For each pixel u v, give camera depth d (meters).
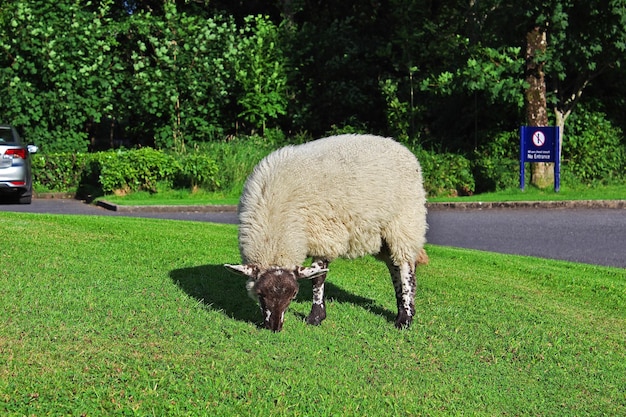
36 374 5.20
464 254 11.31
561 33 19.41
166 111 22.59
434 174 20.05
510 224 15.20
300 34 24.80
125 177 19.36
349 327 7.06
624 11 19.14
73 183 21.47
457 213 17.14
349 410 5.05
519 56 21.45
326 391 5.31
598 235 13.80
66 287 7.59
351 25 26.78
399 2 23.91
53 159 21.38
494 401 5.56
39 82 22.41
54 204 18.50
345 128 23.52
